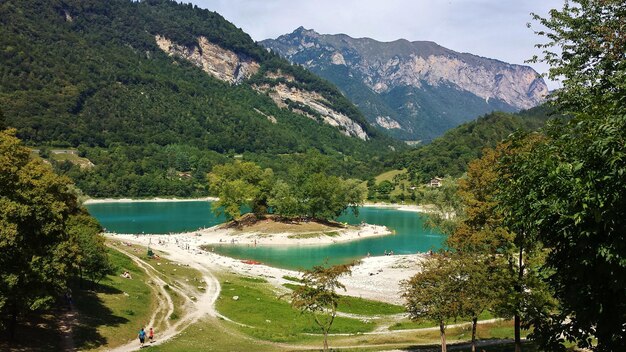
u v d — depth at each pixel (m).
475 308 30.91
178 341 43.19
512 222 18.25
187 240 138.88
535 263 26.80
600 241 14.14
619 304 14.05
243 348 42.28
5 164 32.72
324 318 58.97
